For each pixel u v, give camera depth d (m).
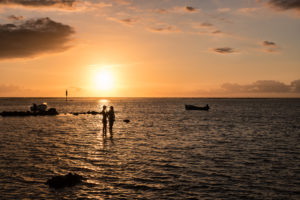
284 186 10.73
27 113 57.31
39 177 11.59
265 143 21.25
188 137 24.64
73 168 13.12
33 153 16.56
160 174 12.24
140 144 20.47
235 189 10.34
